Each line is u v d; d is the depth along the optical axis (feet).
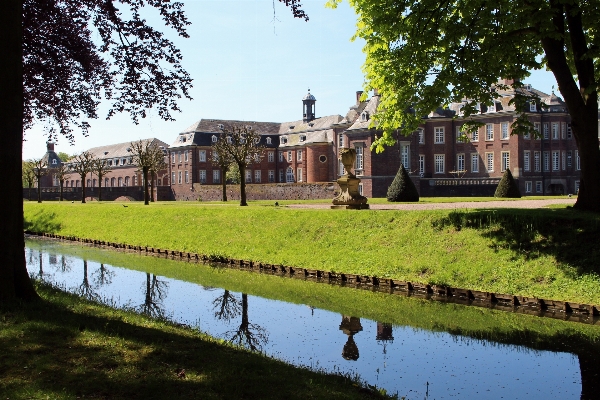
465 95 55.36
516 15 53.26
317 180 240.12
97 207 125.59
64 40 42.34
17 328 25.99
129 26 39.70
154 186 261.44
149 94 42.45
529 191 197.47
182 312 46.57
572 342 36.58
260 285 58.44
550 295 45.42
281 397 21.29
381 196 184.14
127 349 25.03
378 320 43.32
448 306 47.37
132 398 19.58
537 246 51.06
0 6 29.63
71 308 32.32
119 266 73.77
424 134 205.36
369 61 64.80
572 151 203.82
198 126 268.00
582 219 51.03
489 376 30.63
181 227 93.91
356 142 189.47
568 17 54.90
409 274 56.13
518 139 194.70
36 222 132.36
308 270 63.31
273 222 80.53
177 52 41.47
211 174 265.54
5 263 30.53
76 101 46.57
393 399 24.88
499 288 48.78
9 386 19.62
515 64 57.67
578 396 27.66
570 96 55.52
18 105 30.63
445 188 181.06
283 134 276.82
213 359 25.23
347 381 26.73
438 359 33.63
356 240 66.49
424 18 56.95
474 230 57.47
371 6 59.11
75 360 22.75
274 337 38.73
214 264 74.59
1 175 30.22
